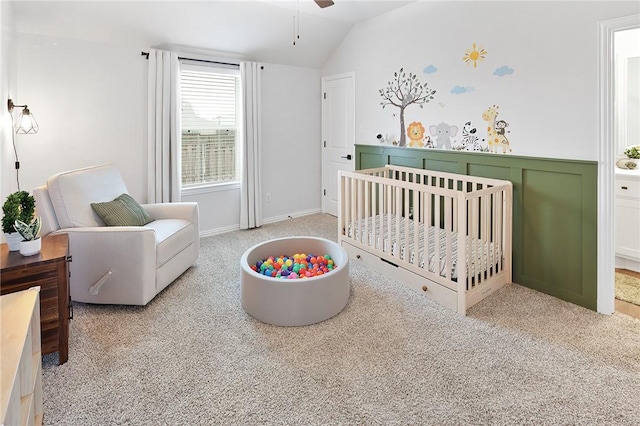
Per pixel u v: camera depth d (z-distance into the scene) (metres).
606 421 1.67
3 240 2.42
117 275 2.65
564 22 2.70
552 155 2.85
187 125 4.42
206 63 4.41
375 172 4.06
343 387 1.89
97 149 3.78
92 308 2.72
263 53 4.71
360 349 2.22
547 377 1.96
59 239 2.34
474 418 1.69
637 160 3.65
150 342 2.29
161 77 4.01
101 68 3.72
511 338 2.32
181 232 3.22
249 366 2.06
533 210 3.00
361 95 4.70
